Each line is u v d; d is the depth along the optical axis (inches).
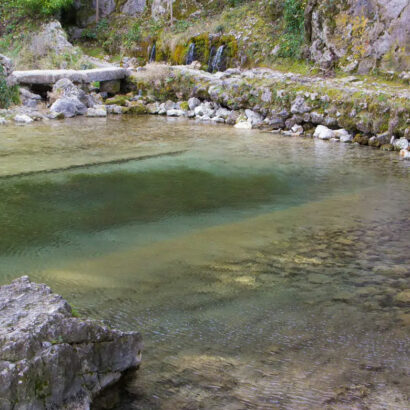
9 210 245.6
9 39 813.2
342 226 235.6
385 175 345.7
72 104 593.0
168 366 115.5
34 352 91.3
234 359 119.7
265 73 611.2
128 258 187.0
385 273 178.5
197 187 301.7
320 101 506.9
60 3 831.7
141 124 552.1
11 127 500.4
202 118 601.9
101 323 108.3
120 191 286.4
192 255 191.8
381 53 560.1
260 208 264.2
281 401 103.9
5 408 86.0
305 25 638.5
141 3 916.0
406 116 440.5
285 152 421.4
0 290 107.7
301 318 142.3
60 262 181.9
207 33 742.5
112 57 861.8
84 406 96.3
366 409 101.6
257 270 178.4
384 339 131.1
